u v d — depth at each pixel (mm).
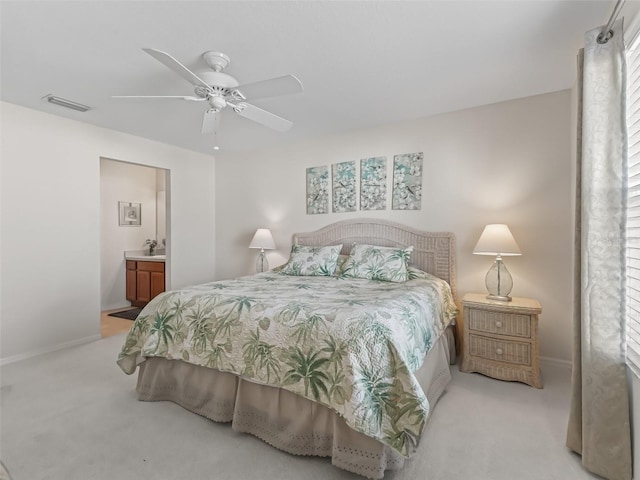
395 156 3529
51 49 2090
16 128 2986
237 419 1869
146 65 2291
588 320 1581
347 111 3197
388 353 1580
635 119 1564
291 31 1916
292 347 1729
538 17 1804
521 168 2932
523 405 2180
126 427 1949
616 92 1493
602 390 1533
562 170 2768
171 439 1839
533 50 2139
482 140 3094
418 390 1513
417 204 3414
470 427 1932
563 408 2139
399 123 3504
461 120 3188
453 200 3232
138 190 5500
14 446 1764
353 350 1551
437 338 2242
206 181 4883
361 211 3756
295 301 2037
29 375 2660
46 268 3191
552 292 2814
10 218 2959
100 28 1877
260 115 2500
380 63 2287
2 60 2221
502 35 1972
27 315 3062
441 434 1865
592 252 1570
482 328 2652
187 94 2754
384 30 1912
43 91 2705
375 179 3652
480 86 2672
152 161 4152
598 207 1556
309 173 4121
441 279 3148
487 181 3076
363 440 1526
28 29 1880
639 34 1453
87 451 1729
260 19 1808
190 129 3699
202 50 2098
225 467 1620
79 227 3436
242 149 4605
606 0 1663
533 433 1872
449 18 1811
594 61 1560
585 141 1593
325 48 2096
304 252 3602
